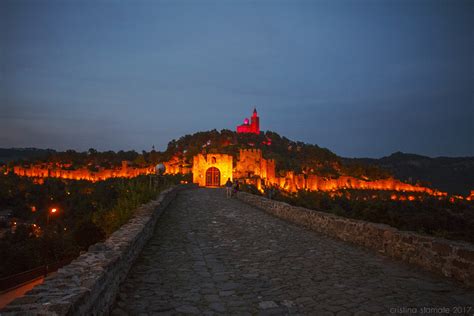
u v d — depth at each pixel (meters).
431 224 64.62
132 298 5.96
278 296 6.07
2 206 116.44
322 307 5.52
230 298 5.99
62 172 175.25
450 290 6.21
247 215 17.72
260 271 7.66
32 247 37.34
